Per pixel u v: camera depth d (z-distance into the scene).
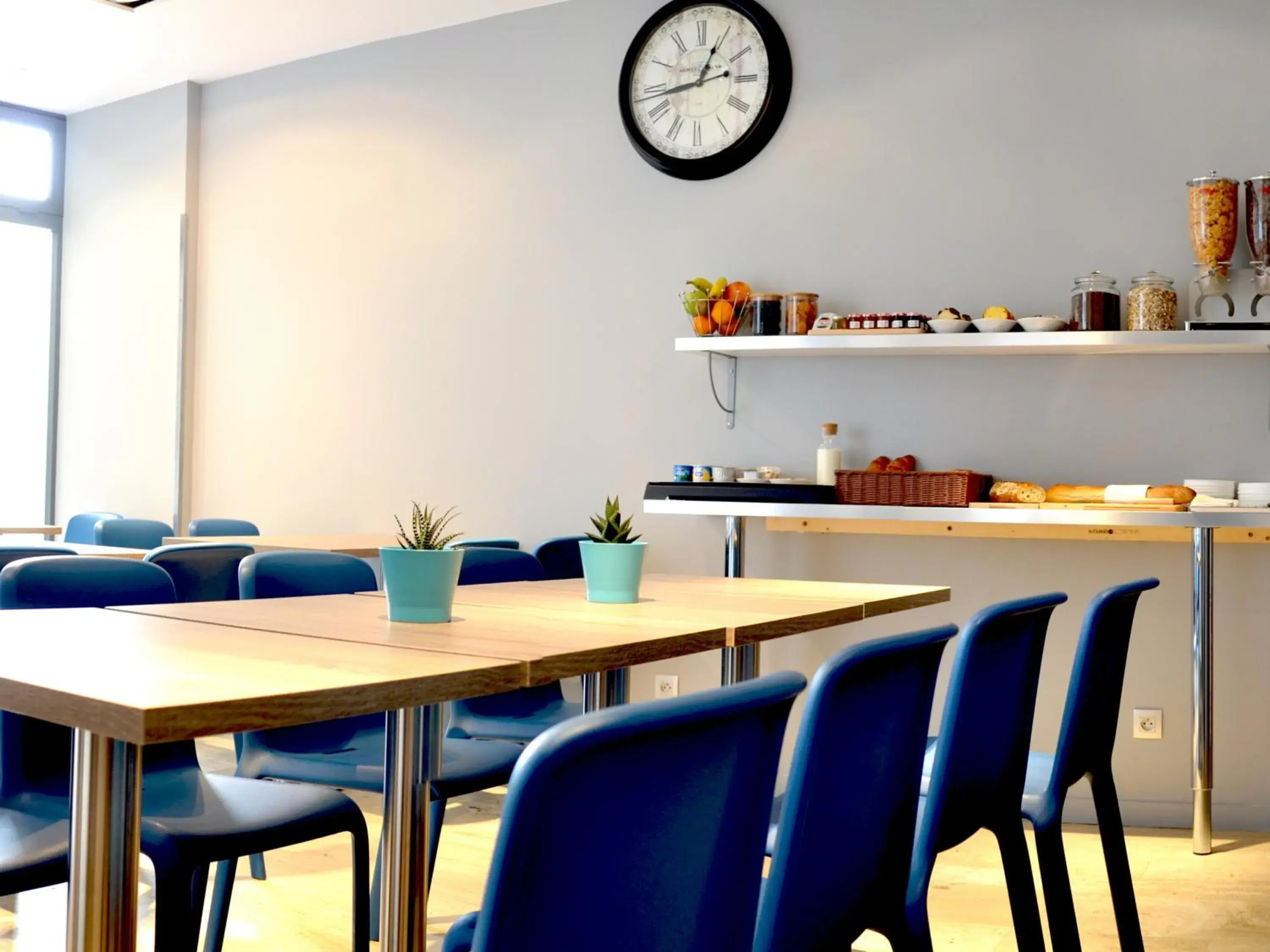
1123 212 3.63
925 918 1.43
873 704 1.17
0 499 5.91
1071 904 1.83
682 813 0.84
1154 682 3.61
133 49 5.01
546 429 4.46
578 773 0.75
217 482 5.28
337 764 2.16
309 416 5.02
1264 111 3.50
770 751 0.91
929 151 3.86
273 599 1.95
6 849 1.52
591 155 4.39
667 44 4.21
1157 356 3.59
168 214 5.45
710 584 2.57
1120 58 3.65
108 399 5.71
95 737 1.14
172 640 1.39
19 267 5.93
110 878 1.14
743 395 4.09
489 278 4.59
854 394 3.94
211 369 5.32
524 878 0.74
